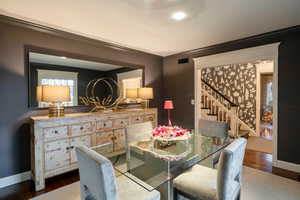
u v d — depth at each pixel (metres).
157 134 2.13
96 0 1.94
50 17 2.37
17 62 2.50
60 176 2.72
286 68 2.84
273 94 2.99
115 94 3.73
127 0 1.93
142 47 3.87
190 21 2.49
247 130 5.52
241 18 2.40
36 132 2.32
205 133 2.82
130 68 4.02
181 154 1.96
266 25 2.67
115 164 1.93
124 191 1.48
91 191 1.36
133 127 2.51
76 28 2.76
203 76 6.64
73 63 3.09
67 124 2.61
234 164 1.39
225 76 6.10
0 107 2.37
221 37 3.21
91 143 2.89
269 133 5.58
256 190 2.27
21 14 2.29
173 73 4.56
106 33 2.99
